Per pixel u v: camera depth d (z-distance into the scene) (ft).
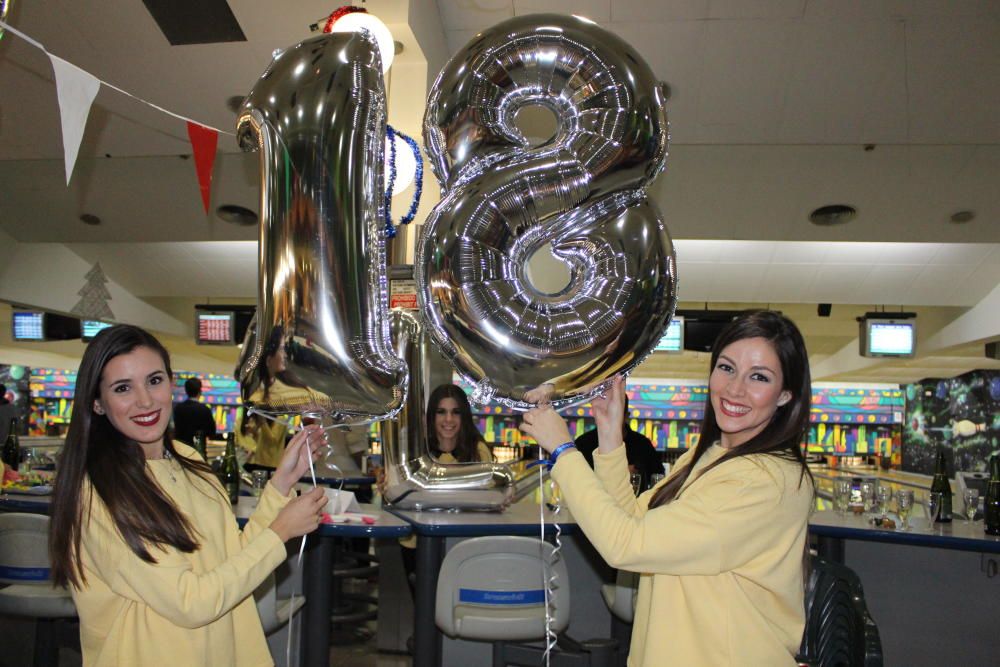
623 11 13.51
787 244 21.52
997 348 28.86
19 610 8.21
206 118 15.44
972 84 14.52
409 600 12.17
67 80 5.11
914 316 27.84
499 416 46.78
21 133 16.70
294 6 12.37
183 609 4.16
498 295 4.15
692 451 5.03
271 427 16.34
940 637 10.92
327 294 4.20
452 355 4.35
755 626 4.07
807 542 4.68
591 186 4.20
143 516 4.25
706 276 23.04
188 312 33.22
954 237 19.45
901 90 14.78
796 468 4.27
